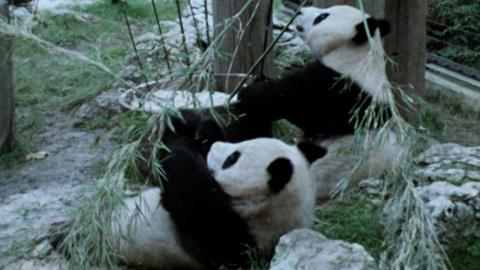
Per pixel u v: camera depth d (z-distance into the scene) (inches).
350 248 149.2
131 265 175.8
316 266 145.1
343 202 199.0
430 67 342.0
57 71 348.5
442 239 170.7
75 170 250.4
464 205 175.8
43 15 434.0
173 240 167.0
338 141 212.8
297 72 224.7
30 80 334.6
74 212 172.9
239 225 161.3
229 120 216.5
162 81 227.3
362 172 206.2
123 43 383.6
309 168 170.6
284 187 158.1
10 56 261.7
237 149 162.7
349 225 182.1
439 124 284.5
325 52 219.9
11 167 256.2
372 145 161.0
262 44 263.9
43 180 243.0
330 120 216.1
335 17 218.8
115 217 161.2
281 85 222.4
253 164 158.9
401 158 147.3
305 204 164.6
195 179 161.9
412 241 135.3
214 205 160.1
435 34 359.9
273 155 160.2
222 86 261.0
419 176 154.6
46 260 178.4
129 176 197.8
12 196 222.4
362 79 212.2
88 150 268.2
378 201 189.9
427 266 136.9
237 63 262.8
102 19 452.1
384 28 218.8
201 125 181.8
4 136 265.0
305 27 225.1
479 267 169.5
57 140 280.2
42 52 339.3
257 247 163.2
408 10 274.8
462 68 333.4
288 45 337.4
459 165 206.4
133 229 170.2
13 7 425.7
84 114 295.3
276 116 226.8
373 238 174.9
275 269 147.9
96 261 163.6
